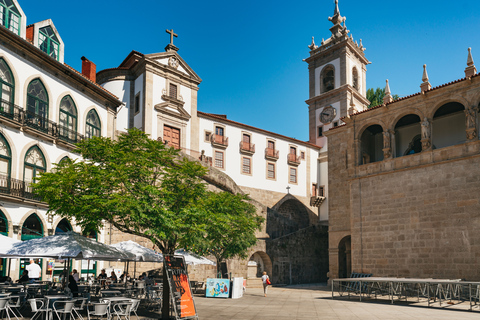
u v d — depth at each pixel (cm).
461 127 2966
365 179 3111
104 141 1675
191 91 4650
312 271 4250
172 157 1753
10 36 2462
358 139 3238
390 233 2883
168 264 1330
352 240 3103
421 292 2600
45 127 2725
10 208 2372
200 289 2830
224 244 2881
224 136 4888
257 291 3012
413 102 2925
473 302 2231
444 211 2625
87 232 1616
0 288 1609
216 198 2328
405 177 2869
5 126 2409
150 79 4225
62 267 2716
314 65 6150
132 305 1309
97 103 3281
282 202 5269
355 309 1867
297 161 5528
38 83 2717
